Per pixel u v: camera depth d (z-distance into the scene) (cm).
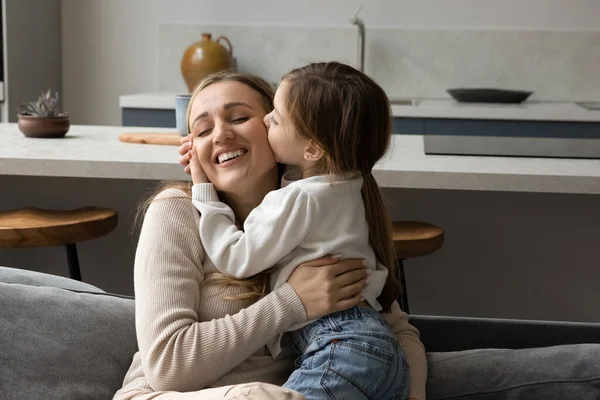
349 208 142
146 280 137
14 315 154
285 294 136
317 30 473
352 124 138
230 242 138
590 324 166
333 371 129
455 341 168
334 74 140
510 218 250
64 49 499
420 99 459
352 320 136
